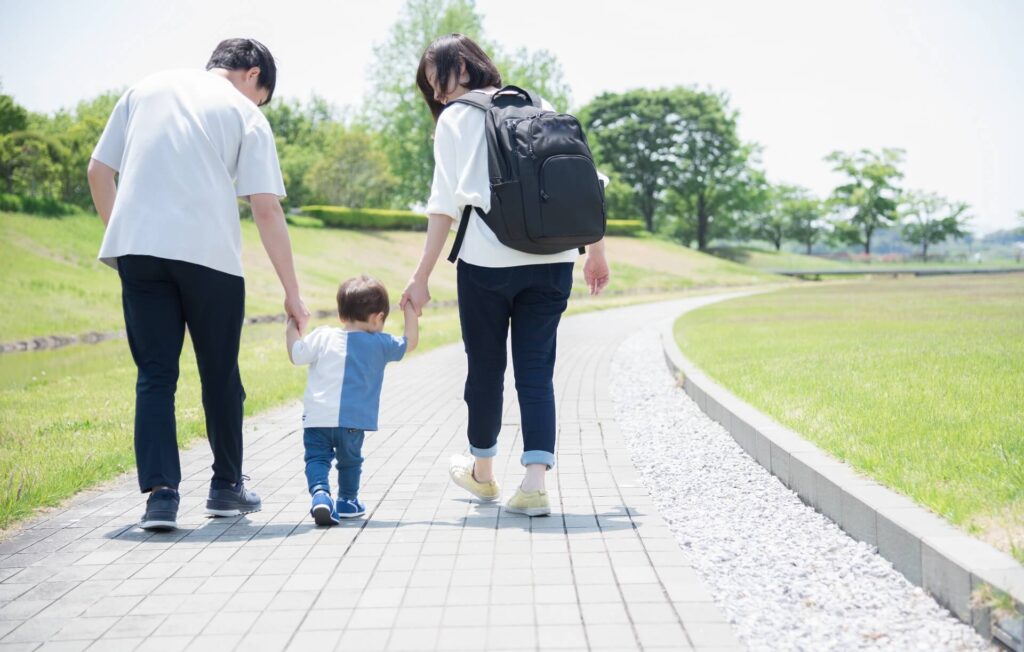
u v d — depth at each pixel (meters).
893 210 94.06
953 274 68.56
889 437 4.48
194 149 3.71
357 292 3.91
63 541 3.57
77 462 4.99
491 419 4.03
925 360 7.78
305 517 3.95
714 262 70.50
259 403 7.55
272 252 3.89
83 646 2.48
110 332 22.95
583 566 3.12
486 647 2.42
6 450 5.56
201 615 2.71
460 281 3.87
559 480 4.68
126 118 3.82
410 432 6.35
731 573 3.08
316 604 2.79
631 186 88.06
